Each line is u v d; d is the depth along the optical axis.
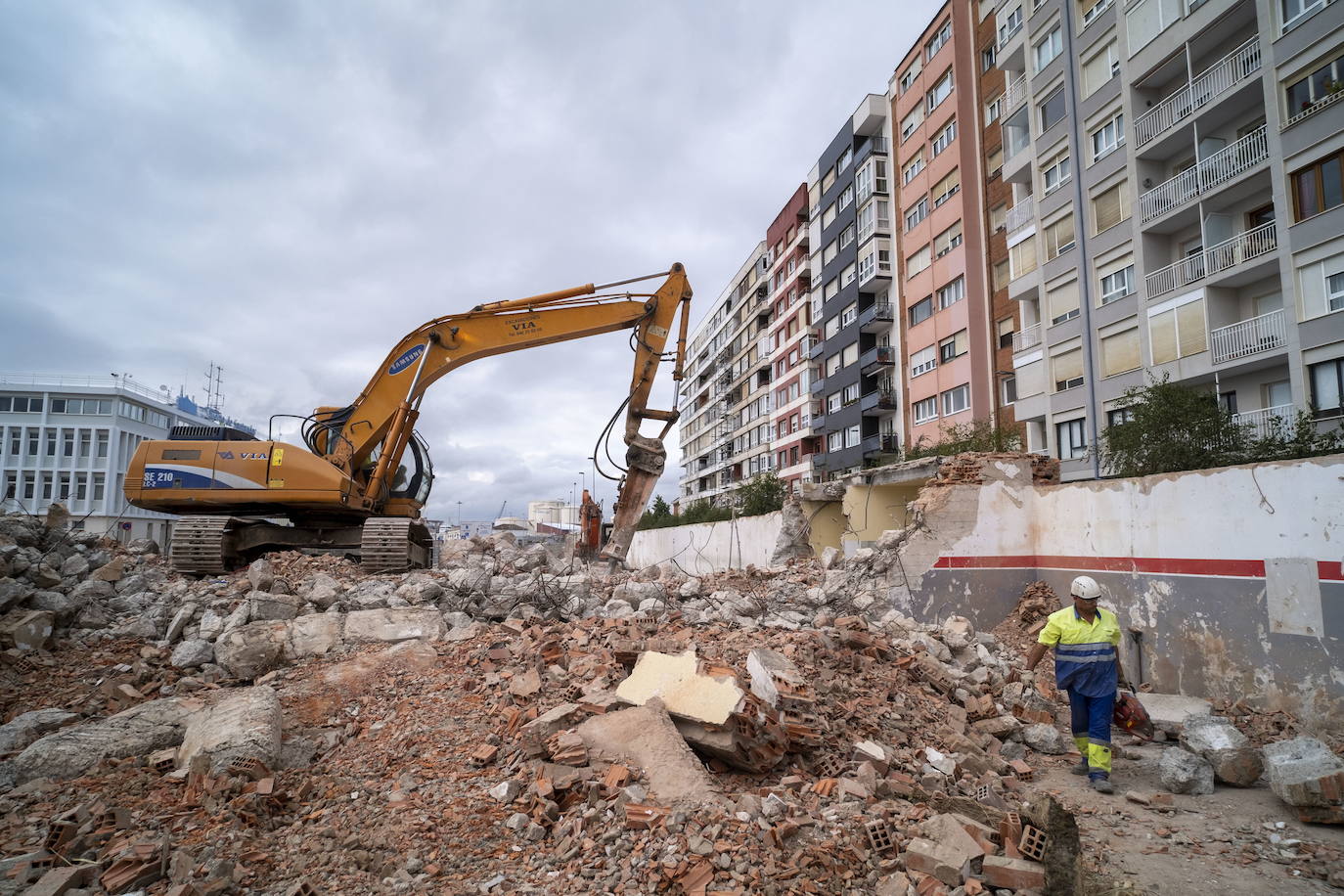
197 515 13.17
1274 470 7.40
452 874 3.99
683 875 3.85
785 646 7.48
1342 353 16.59
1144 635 8.88
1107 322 23.30
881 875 4.08
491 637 8.24
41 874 3.95
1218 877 4.39
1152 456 15.99
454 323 13.93
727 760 5.32
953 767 5.86
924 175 36.62
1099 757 5.91
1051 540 10.80
